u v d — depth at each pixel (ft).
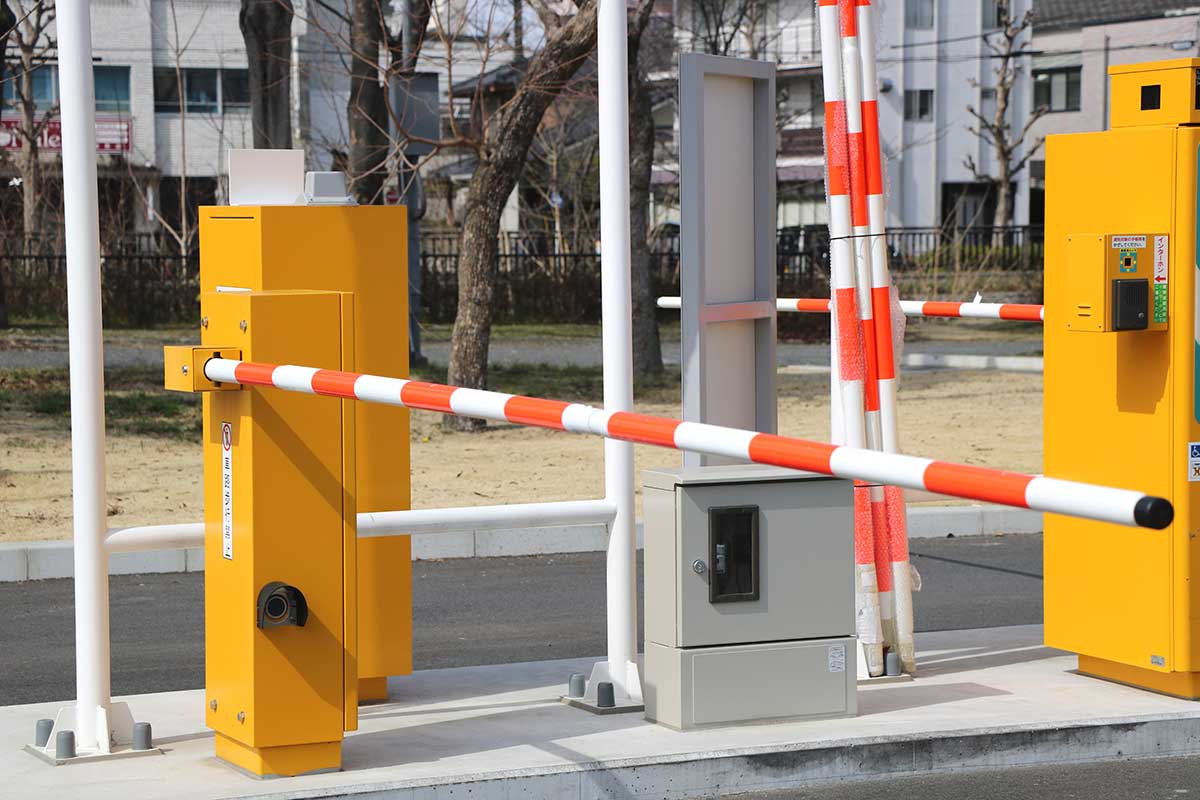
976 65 193.77
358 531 21.53
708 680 21.20
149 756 20.45
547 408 16.14
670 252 114.93
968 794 19.77
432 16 76.84
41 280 91.97
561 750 20.25
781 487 21.44
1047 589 24.48
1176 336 22.27
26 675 27.22
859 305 23.97
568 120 120.47
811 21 160.45
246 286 22.27
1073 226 23.48
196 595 34.27
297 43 102.42
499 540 39.01
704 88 24.11
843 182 23.91
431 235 115.65
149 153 159.84
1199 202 22.30
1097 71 193.47
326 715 19.07
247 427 18.60
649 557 21.75
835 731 20.95
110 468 49.16
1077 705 22.44
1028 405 64.03
